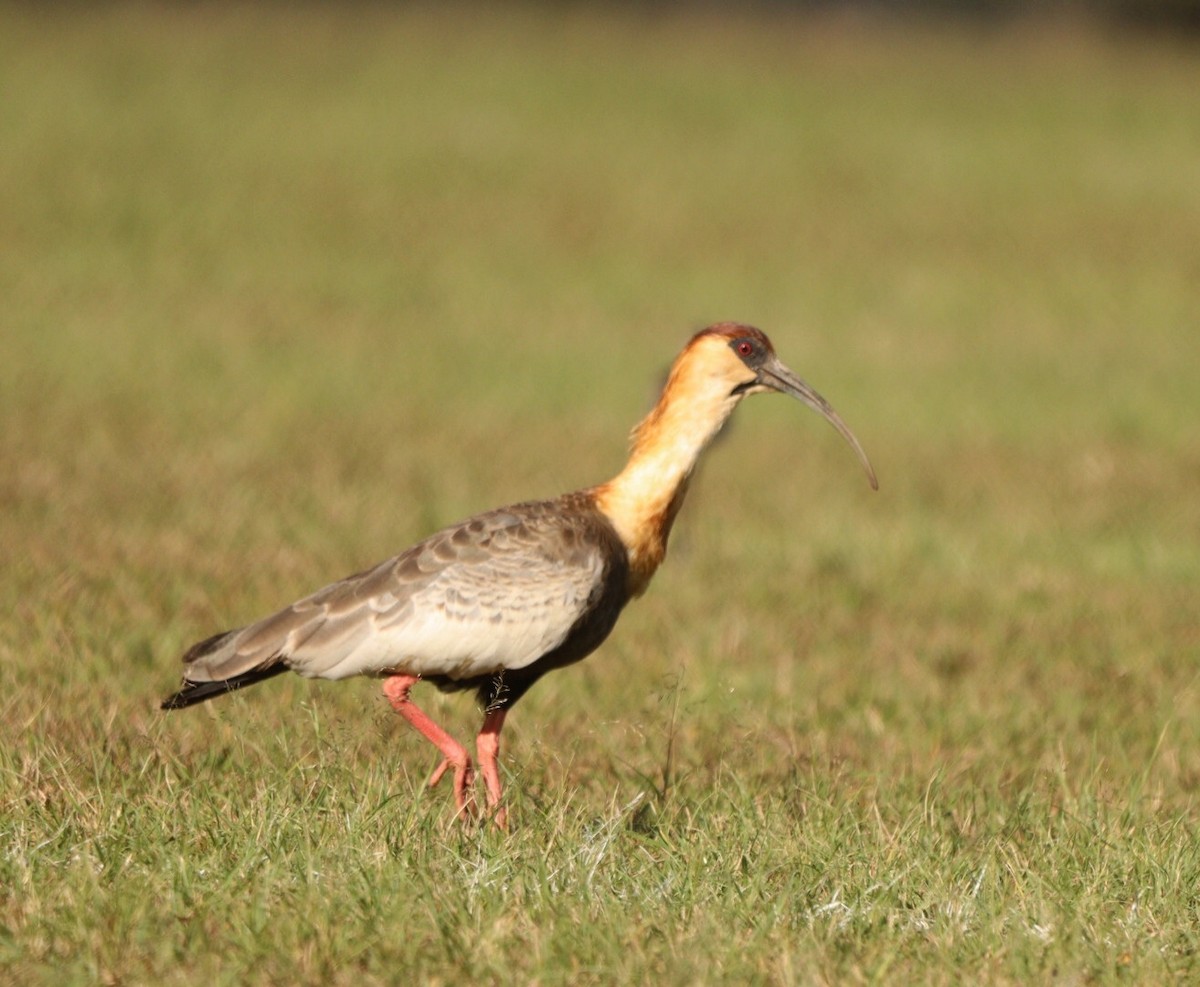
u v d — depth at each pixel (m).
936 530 17.36
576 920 7.06
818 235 38.59
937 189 43.16
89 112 43.75
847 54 60.56
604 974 6.73
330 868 7.44
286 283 31.97
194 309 29.27
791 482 19.98
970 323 31.89
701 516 17.75
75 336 26.22
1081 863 8.09
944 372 27.77
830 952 6.98
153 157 40.47
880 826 8.26
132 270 31.66
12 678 9.97
